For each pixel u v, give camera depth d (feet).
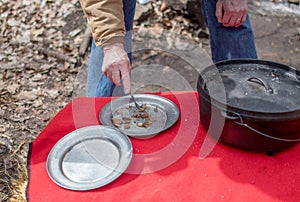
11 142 8.01
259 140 4.28
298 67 10.76
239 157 4.45
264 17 13.07
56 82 10.23
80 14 12.64
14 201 5.22
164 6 12.39
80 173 4.26
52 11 12.87
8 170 7.15
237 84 4.74
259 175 4.22
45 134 4.86
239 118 4.17
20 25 12.43
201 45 11.35
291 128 4.18
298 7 13.57
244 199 3.94
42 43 11.71
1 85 10.04
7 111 9.07
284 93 4.54
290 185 4.09
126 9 6.52
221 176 4.21
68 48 11.44
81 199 3.96
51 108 9.30
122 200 3.96
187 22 12.04
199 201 3.93
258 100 4.43
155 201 3.94
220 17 6.56
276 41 11.96
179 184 4.13
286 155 4.49
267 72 4.99
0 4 13.14
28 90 9.91
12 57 11.16
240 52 7.07
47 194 4.03
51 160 4.42
